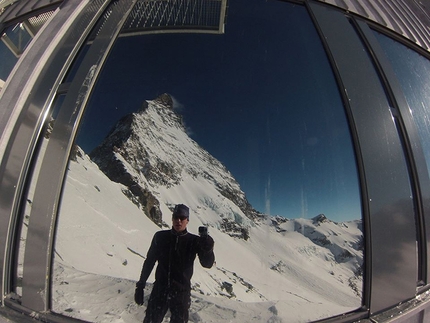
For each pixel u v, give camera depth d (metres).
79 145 1.78
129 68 1.96
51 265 1.67
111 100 1.88
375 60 2.25
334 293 1.60
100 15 2.27
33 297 1.67
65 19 2.30
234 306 1.56
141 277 1.62
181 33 2.03
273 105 1.87
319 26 2.17
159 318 1.63
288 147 1.79
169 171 1.70
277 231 1.65
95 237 1.64
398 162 1.90
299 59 2.04
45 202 1.68
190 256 1.63
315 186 1.75
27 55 2.21
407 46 2.83
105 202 1.66
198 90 1.88
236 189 1.70
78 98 1.84
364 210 1.76
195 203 1.65
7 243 1.75
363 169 1.78
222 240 1.61
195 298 1.61
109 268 1.61
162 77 1.92
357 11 2.48
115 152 1.74
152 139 1.76
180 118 1.82
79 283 1.64
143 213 1.64
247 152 1.77
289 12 2.22
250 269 1.58
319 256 1.65
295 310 1.55
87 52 2.00
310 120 1.86
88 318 1.62
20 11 2.90
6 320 1.64
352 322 1.64
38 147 1.88
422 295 1.90
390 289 1.76
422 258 1.99
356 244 1.70
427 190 2.01
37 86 2.02
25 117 1.94
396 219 1.81
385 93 2.16
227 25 2.07
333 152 1.82
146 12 2.13
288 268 1.60
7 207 1.78
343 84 1.95
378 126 1.92
